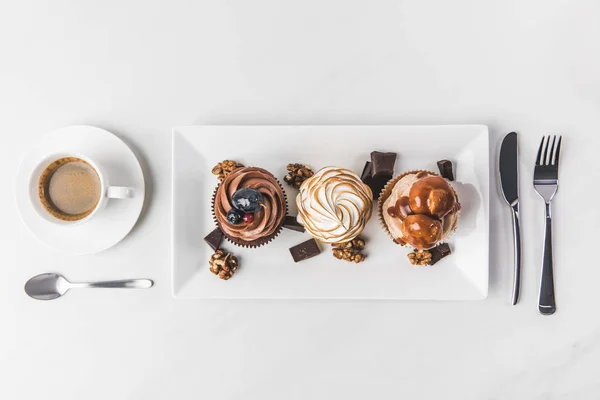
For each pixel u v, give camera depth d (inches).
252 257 26.6
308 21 27.8
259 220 24.7
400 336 27.6
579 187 27.5
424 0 27.7
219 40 27.8
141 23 27.8
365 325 27.6
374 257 26.6
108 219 26.7
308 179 25.4
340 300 27.6
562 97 27.6
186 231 26.5
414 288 26.5
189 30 27.8
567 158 27.5
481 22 27.7
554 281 27.5
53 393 27.9
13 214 27.7
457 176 26.7
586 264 27.4
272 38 27.8
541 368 27.5
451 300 27.4
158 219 27.5
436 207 23.2
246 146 26.6
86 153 26.7
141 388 27.8
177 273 26.3
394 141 26.5
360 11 27.8
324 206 24.5
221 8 27.8
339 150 26.6
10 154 27.7
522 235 27.4
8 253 27.7
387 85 27.7
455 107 27.6
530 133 27.5
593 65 27.6
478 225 26.3
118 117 27.7
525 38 27.7
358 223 24.9
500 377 27.5
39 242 27.6
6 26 27.6
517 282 27.1
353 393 27.6
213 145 26.5
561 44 27.6
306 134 26.4
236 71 27.7
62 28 27.8
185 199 26.5
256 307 27.6
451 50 27.7
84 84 27.7
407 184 24.9
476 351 27.5
